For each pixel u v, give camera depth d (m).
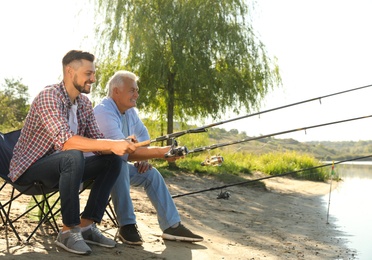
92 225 4.36
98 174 4.26
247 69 15.12
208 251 4.76
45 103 3.97
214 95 14.82
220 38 14.72
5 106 27.56
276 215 8.19
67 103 4.13
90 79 4.13
